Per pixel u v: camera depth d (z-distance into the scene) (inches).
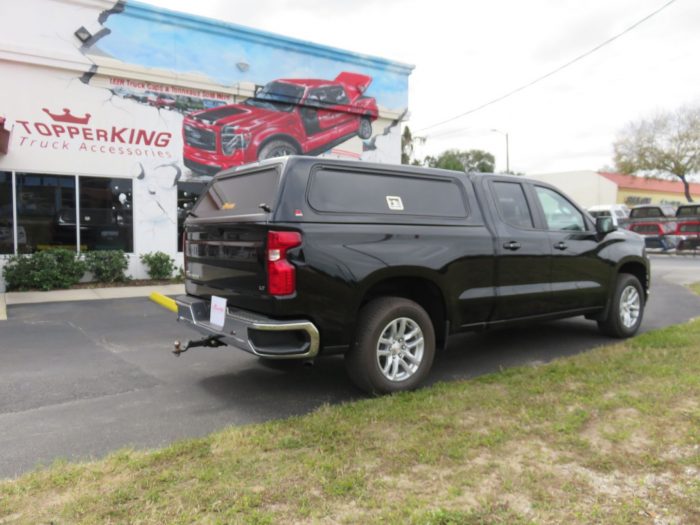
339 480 118.7
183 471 124.2
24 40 416.5
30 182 426.0
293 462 128.0
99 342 263.9
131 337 275.0
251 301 167.8
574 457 129.6
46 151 430.0
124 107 460.8
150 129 474.6
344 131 597.6
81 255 439.5
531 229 224.7
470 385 185.6
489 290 207.0
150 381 202.2
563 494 113.3
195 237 201.8
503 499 111.4
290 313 159.8
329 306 165.5
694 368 196.1
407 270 181.2
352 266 169.0
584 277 243.4
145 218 476.4
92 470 125.1
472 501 110.8
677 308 359.9
